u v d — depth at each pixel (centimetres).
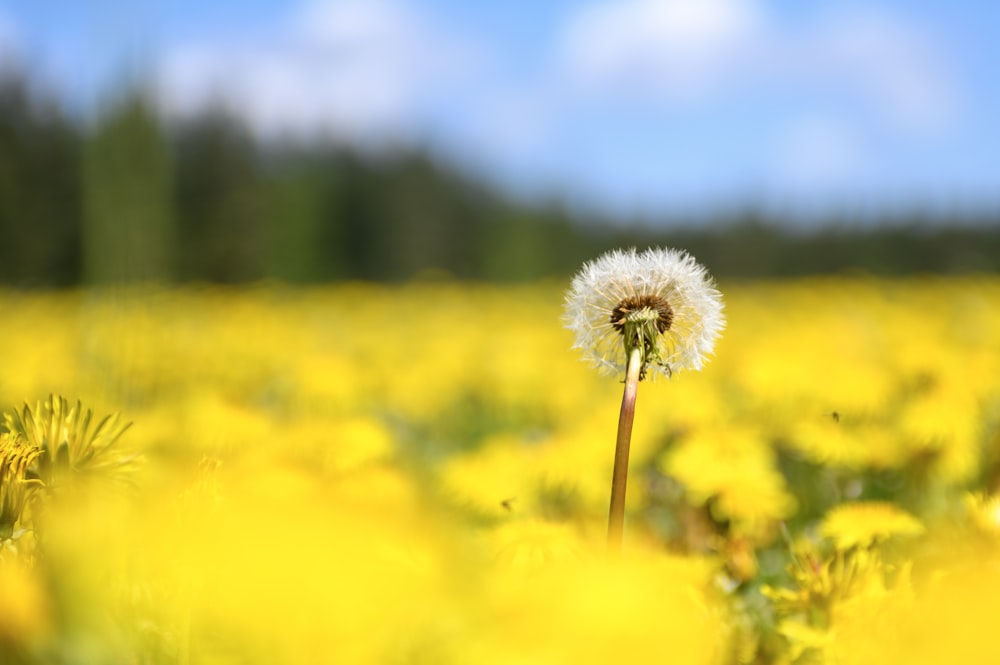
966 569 47
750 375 142
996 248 747
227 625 34
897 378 126
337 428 82
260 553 34
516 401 181
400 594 36
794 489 92
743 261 995
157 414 91
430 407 173
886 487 96
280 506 35
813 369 140
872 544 59
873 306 329
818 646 46
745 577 62
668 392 124
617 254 50
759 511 71
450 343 240
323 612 34
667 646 34
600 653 34
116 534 40
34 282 530
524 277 954
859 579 50
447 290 509
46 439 49
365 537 35
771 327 261
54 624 40
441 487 81
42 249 563
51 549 41
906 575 46
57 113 638
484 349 230
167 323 147
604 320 49
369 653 34
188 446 83
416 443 145
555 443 91
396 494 59
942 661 37
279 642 34
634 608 34
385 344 242
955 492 97
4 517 47
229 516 35
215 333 217
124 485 49
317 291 486
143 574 40
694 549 68
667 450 96
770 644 51
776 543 73
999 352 159
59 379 131
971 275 451
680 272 49
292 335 246
